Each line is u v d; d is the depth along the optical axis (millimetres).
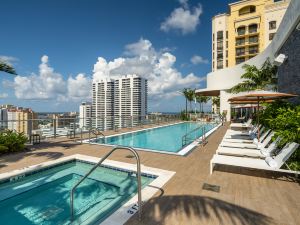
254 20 38500
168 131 16516
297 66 7941
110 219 2887
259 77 16172
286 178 4547
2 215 3715
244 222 2830
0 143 6652
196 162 5891
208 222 2822
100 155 6668
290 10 8297
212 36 45938
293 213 3074
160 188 3963
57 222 3449
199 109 35375
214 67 45000
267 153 5234
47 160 5938
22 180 4930
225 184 4195
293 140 4773
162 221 2838
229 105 24500
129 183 4945
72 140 9672
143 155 6707
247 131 11477
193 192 3787
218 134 12484
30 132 8703
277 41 11141
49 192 4629
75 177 5473
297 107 6227
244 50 39781
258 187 4047
